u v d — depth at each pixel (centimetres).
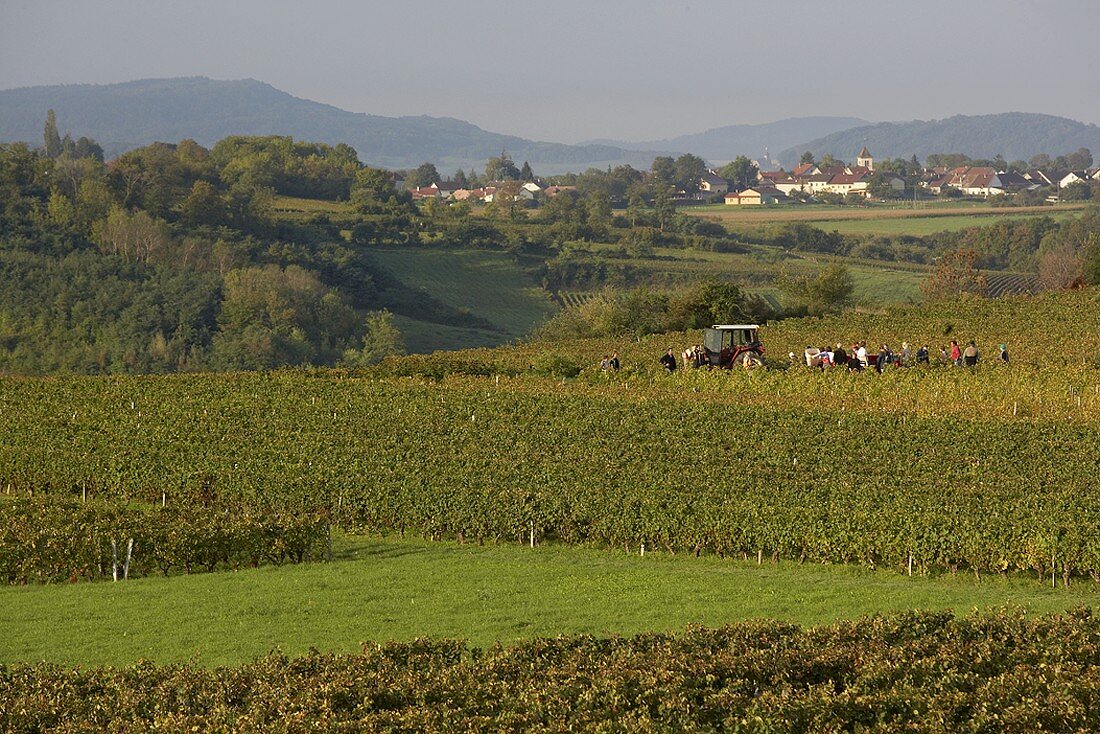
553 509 5812
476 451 7094
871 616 3747
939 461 6612
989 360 10562
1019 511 5262
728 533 5441
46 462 7244
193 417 8425
